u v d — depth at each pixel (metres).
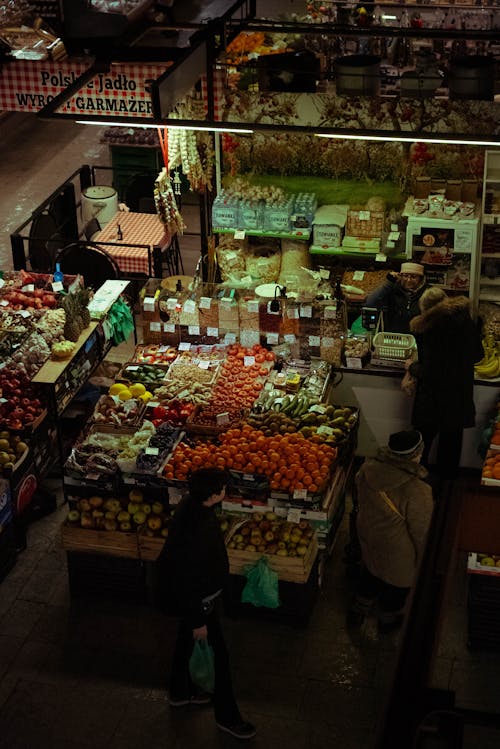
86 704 6.73
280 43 11.84
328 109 9.48
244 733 6.36
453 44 12.36
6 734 6.50
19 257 11.17
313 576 7.38
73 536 7.41
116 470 7.54
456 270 9.59
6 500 7.75
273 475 7.36
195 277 9.91
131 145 13.59
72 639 7.31
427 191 9.95
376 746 1.58
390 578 6.66
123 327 9.90
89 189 12.80
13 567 8.02
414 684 1.63
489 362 8.82
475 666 6.91
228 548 7.16
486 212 9.35
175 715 6.61
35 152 16.28
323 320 8.92
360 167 10.01
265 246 10.41
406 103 9.29
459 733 1.59
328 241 10.10
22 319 9.51
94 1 9.05
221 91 9.55
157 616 7.52
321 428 8.06
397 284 9.01
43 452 8.48
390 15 13.78
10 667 7.05
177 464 7.56
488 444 8.33
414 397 8.46
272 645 7.20
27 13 9.23
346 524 8.44
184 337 9.54
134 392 8.78
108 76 8.98
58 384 8.62
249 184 10.38
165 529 7.38
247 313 9.18
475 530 2.52
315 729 6.48
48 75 9.20
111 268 10.95
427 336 8.09
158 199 10.31
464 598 7.52
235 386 8.78
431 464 8.95
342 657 7.07
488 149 9.24
